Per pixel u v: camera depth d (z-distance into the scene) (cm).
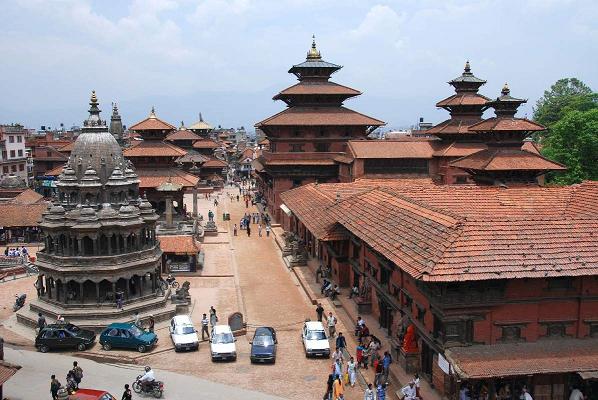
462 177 8612
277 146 9975
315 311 5216
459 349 3069
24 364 4031
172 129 9138
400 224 3947
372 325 4478
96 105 5478
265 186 12338
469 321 3095
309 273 6475
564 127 8469
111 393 3516
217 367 3984
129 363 4088
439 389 3244
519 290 3148
